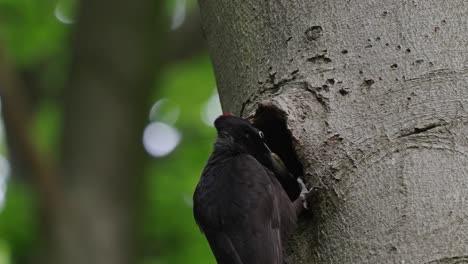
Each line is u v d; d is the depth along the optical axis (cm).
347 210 892
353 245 874
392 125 899
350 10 969
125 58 1995
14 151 2033
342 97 936
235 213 974
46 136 2211
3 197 2083
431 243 829
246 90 1025
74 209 1834
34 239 1881
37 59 2297
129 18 2031
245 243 958
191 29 2314
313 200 932
